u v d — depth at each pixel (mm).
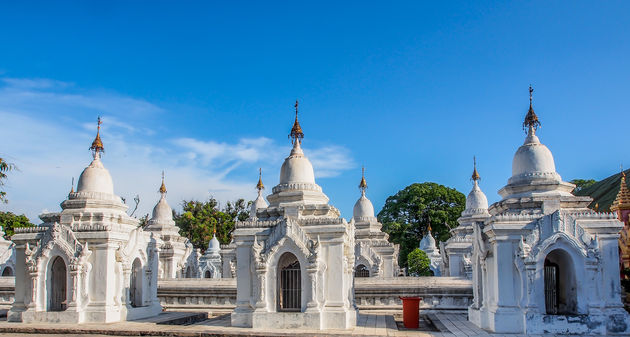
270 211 22391
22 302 23172
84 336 19922
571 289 19344
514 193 21281
